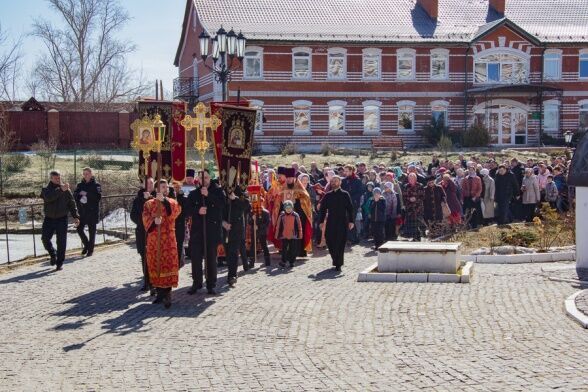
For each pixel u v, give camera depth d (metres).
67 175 35.03
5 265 18.89
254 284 15.73
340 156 46.66
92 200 20.52
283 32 54.91
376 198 21.14
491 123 57.66
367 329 11.43
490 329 11.21
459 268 16.64
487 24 58.44
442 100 57.12
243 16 56.00
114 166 38.56
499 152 48.03
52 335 11.48
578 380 8.62
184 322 12.21
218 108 16.08
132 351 10.45
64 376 9.35
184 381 9.02
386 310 12.75
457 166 27.20
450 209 22.31
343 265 18.30
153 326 11.97
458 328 11.34
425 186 22.69
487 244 20.22
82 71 71.06
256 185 18.28
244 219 16.27
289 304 13.43
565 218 21.67
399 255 16.28
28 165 38.06
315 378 9.05
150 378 9.17
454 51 57.16
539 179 25.86
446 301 13.39
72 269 18.22
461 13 60.12
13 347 10.80
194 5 56.78
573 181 16.70
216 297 14.33
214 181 14.95
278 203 19.62
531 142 58.00
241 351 10.34
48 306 13.70
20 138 52.16
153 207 13.48
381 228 21.22
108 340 11.12
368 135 56.34
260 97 54.53
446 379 8.85
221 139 16.09
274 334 11.23
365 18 57.66
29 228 27.34
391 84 56.47
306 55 55.25
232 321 12.19
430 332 11.13
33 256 20.44
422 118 57.03
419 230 22.28
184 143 17.67
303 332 11.33
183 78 58.62
